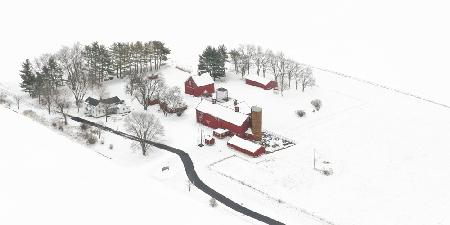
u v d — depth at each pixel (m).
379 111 148.12
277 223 92.88
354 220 93.88
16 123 102.19
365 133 132.50
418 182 107.25
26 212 70.75
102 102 140.00
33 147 91.06
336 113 146.00
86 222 69.31
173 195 80.19
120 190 78.81
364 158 118.38
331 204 99.31
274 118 140.75
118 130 131.12
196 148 122.06
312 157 118.75
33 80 151.75
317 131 133.62
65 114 137.00
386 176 109.88
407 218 94.31
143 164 114.12
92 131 126.88
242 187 105.56
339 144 125.88
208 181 107.56
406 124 138.62
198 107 134.88
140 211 73.44
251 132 125.62
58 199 74.31
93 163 87.19
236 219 79.69
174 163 114.75
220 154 119.62
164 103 141.75
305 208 97.94
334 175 110.50
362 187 105.44
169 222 71.56
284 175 110.56
